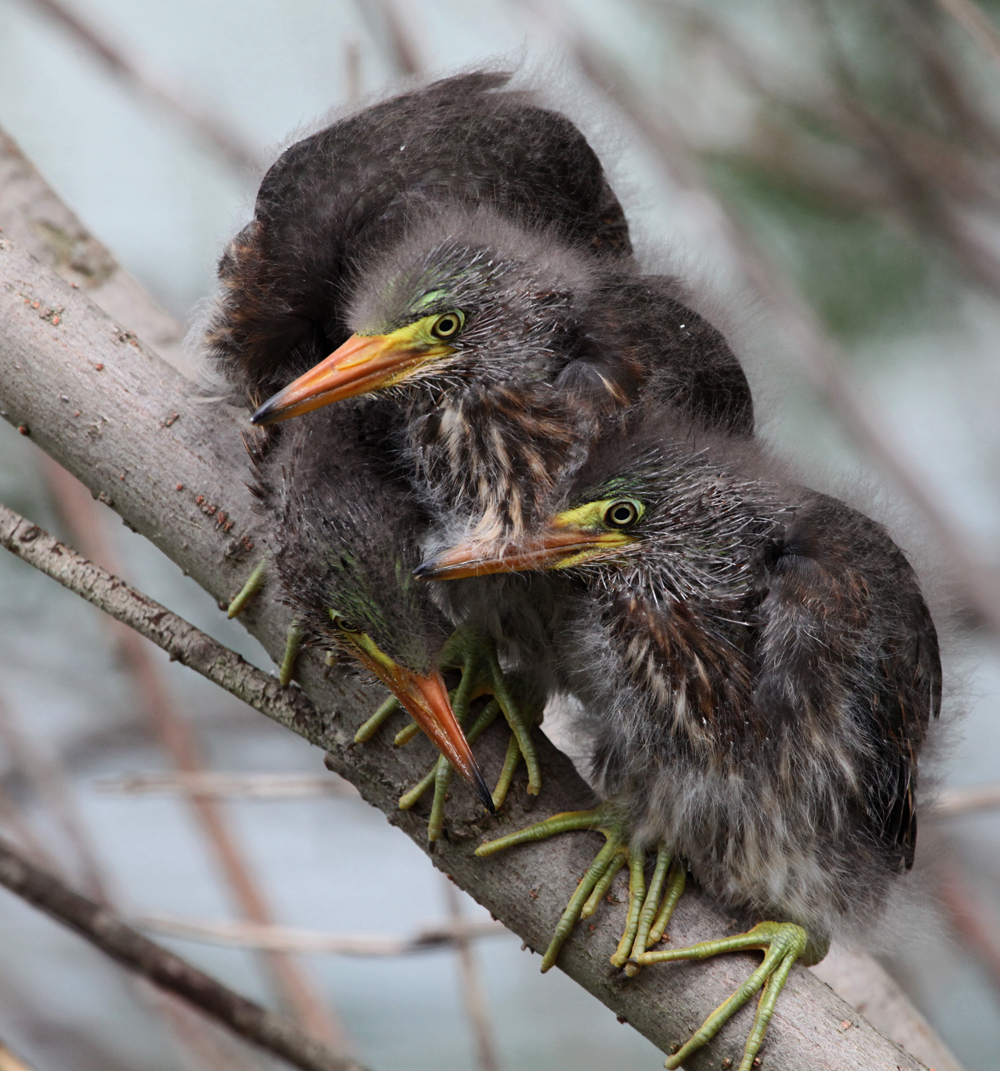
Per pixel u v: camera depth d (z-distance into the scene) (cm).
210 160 429
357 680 402
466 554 402
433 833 401
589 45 425
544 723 410
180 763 425
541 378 405
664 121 425
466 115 409
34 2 425
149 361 404
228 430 404
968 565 421
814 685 402
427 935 411
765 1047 399
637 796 402
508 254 405
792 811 402
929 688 404
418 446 405
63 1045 428
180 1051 420
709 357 406
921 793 406
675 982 400
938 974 426
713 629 402
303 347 408
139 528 403
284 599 402
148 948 404
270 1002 432
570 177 409
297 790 414
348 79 415
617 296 406
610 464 403
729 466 403
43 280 404
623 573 403
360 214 407
